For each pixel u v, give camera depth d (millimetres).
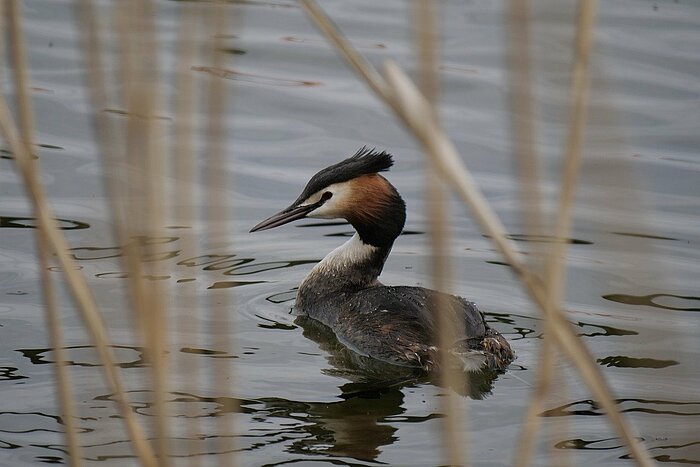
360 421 11047
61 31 24234
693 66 23219
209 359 12258
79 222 16312
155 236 6477
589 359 5695
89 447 10047
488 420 11125
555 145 19109
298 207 15055
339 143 20297
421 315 13312
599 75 6148
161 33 23953
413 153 20047
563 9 5781
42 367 11961
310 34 25266
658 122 20906
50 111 20484
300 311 14719
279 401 11570
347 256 14914
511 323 13945
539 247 5828
